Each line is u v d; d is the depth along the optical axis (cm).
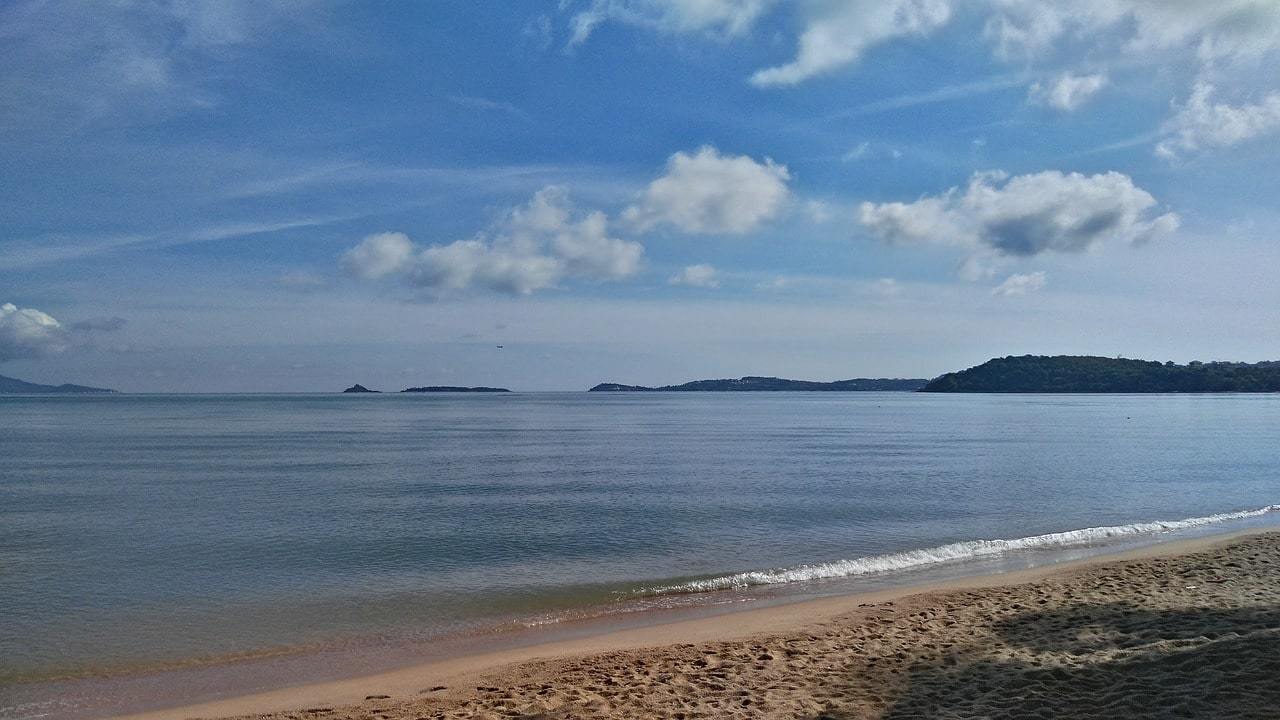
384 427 10075
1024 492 3403
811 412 15900
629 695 1001
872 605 1467
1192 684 884
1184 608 1300
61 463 4962
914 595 1526
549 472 4381
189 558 2084
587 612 1543
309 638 1386
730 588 1727
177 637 1395
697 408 19275
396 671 1180
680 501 3147
